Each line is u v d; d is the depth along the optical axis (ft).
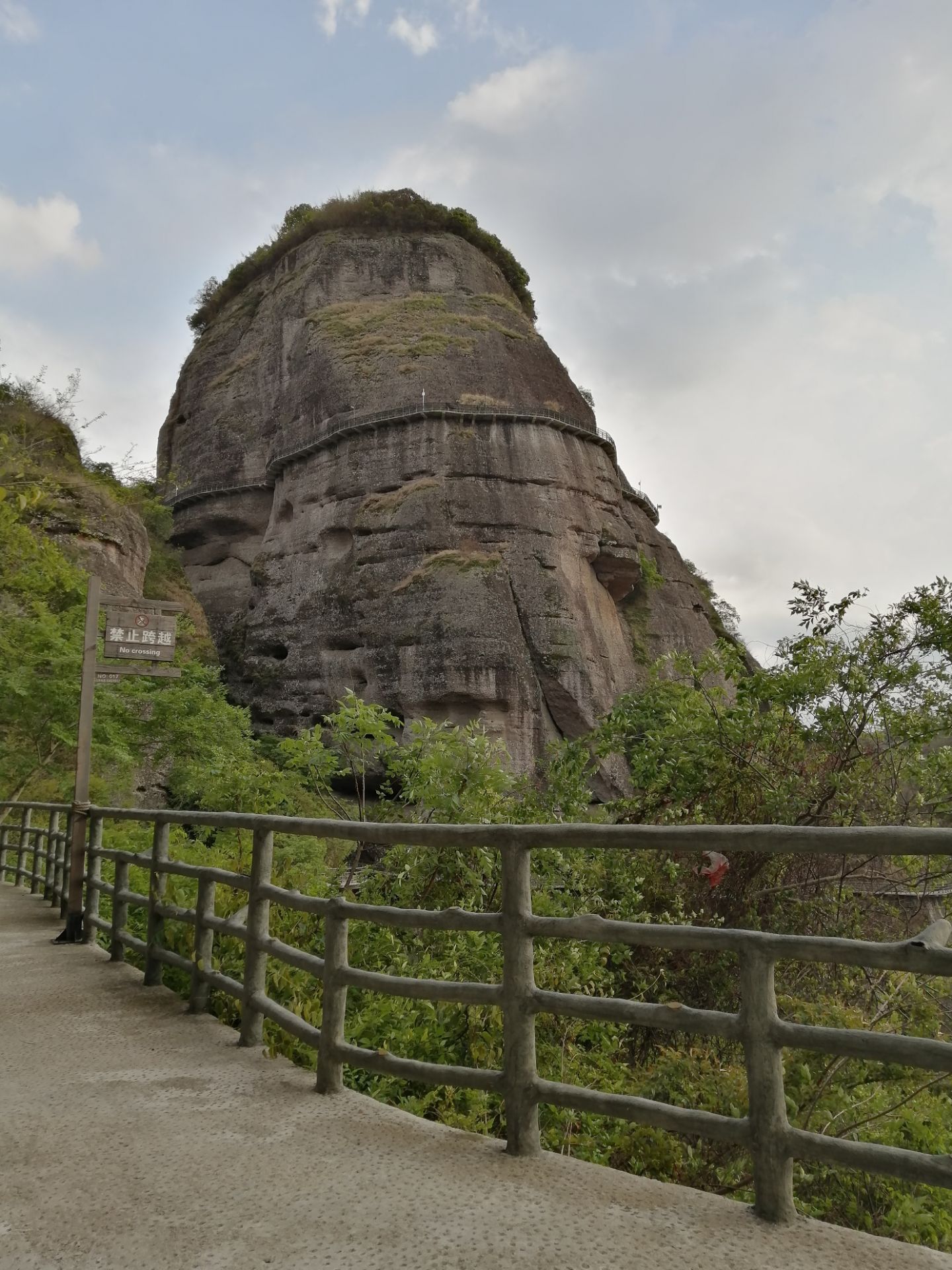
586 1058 18.35
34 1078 13.11
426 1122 11.00
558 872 22.99
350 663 135.54
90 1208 8.77
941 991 21.03
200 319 203.72
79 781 26.58
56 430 97.60
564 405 159.43
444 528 137.49
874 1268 7.14
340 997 12.55
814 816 25.48
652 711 30.01
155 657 28.14
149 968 19.58
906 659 26.45
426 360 153.28
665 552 178.09
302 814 44.60
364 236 177.27
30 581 54.39
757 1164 8.11
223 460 172.65
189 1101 12.03
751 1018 8.23
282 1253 7.77
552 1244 7.70
